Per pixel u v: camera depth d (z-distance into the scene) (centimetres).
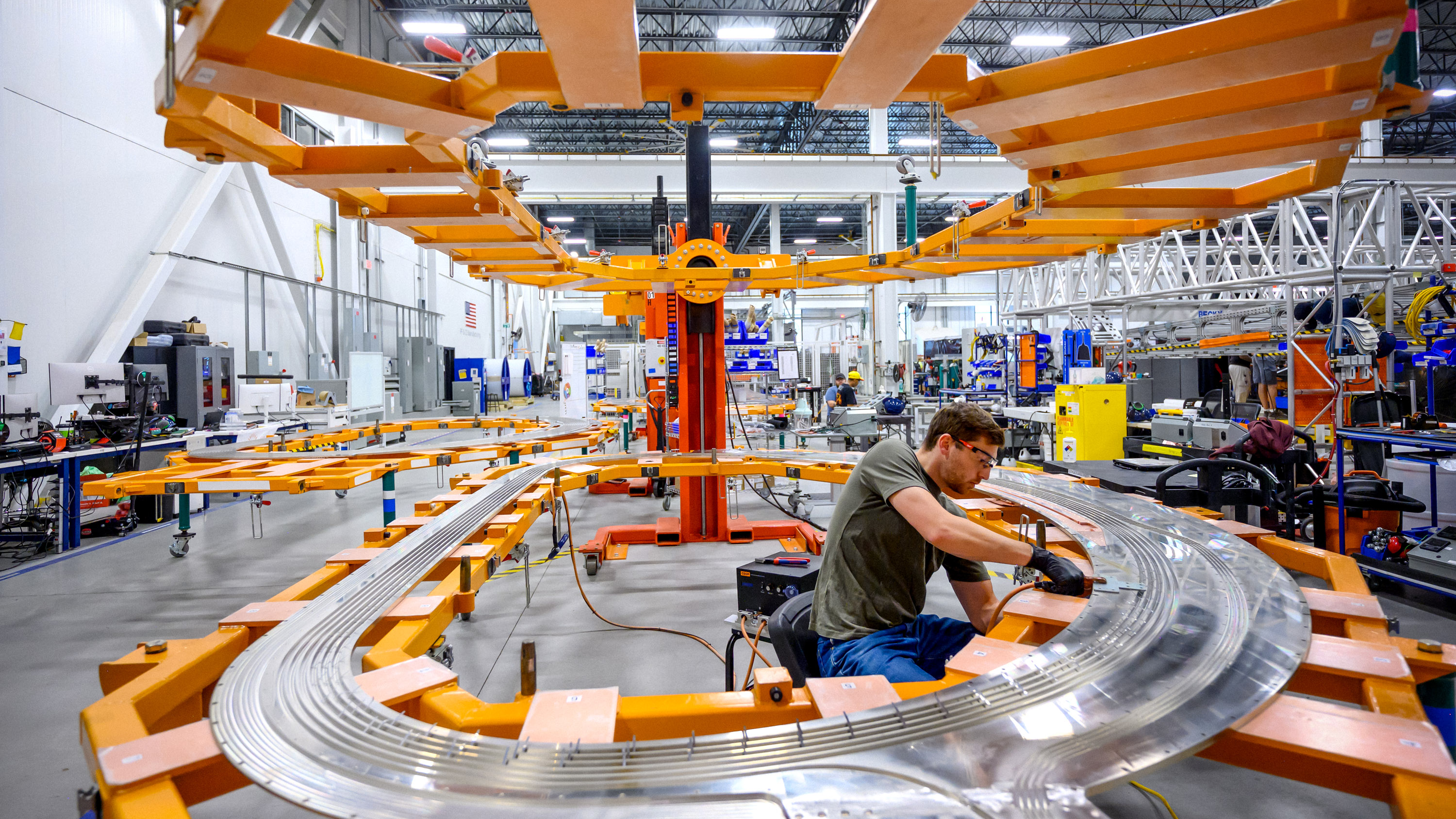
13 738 248
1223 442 611
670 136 1561
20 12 652
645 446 1097
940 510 178
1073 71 154
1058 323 1941
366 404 1078
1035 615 154
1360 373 577
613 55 141
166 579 452
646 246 3047
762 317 1226
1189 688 111
